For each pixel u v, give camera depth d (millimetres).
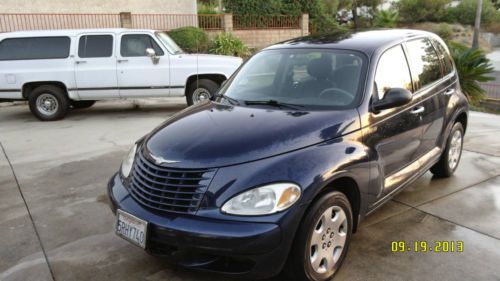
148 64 9078
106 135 7543
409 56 4105
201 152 2807
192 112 3641
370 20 33781
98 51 8961
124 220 2932
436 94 4363
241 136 2928
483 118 9305
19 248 3600
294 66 3857
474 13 40344
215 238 2531
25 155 6348
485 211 4152
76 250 3551
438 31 35344
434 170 4992
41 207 4438
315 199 2785
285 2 20688
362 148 3150
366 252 3420
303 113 3266
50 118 9016
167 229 2646
